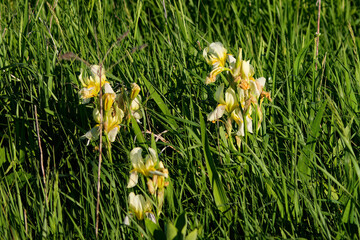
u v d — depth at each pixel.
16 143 3.28
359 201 2.71
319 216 2.62
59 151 3.38
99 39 4.49
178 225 2.28
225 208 2.73
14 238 2.47
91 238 2.62
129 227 2.46
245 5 5.84
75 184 3.08
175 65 4.27
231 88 3.00
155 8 5.94
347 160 2.87
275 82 3.92
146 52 4.72
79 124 3.55
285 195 2.66
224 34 5.43
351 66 4.45
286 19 5.34
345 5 6.13
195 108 3.66
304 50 3.99
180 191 2.93
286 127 3.40
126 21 5.34
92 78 2.91
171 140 3.41
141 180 2.82
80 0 5.22
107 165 2.91
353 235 2.57
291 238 2.44
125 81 3.80
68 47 4.27
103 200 2.74
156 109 3.71
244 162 3.04
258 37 5.06
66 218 2.83
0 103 3.62
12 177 3.04
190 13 5.95
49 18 4.84
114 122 2.93
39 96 3.65
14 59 4.03
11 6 5.18
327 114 3.64
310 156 3.04
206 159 2.68
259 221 2.67
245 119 2.99
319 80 3.99
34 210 2.70
